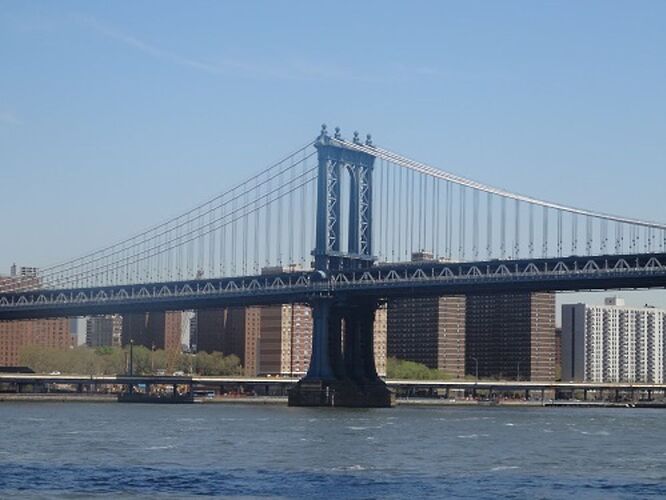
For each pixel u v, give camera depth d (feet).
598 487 388.37
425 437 594.65
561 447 543.39
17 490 366.22
